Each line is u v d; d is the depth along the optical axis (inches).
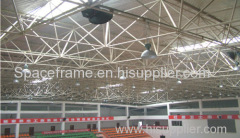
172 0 402.9
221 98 1802.4
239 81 1163.9
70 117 1900.8
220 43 547.2
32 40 616.4
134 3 425.1
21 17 461.4
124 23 513.0
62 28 536.4
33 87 1309.1
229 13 467.2
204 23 517.7
